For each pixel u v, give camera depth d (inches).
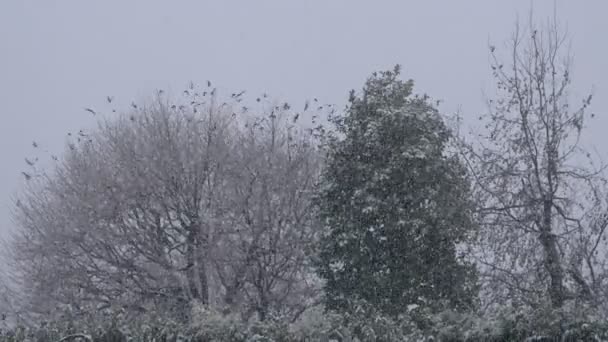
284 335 734.5
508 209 1256.8
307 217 1702.8
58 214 1806.1
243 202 1771.7
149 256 1774.1
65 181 1824.6
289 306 1685.5
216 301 1724.9
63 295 1734.7
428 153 1198.9
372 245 1203.9
